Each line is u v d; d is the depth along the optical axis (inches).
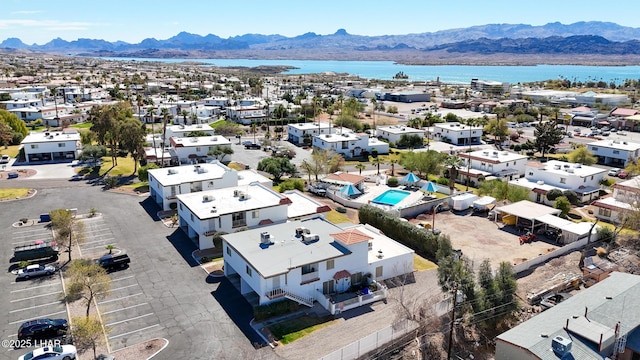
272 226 2250.2
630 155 4441.4
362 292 1939.0
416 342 1686.8
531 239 2591.0
